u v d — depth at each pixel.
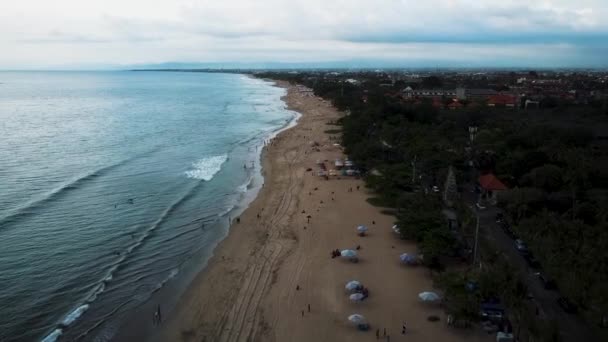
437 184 70.50
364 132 108.44
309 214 64.62
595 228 45.44
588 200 54.81
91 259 50.19
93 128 137.75
